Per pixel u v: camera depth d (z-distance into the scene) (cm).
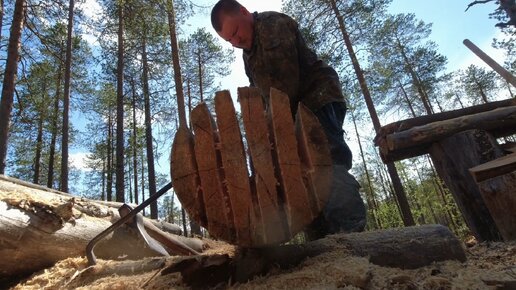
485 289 124
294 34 242
